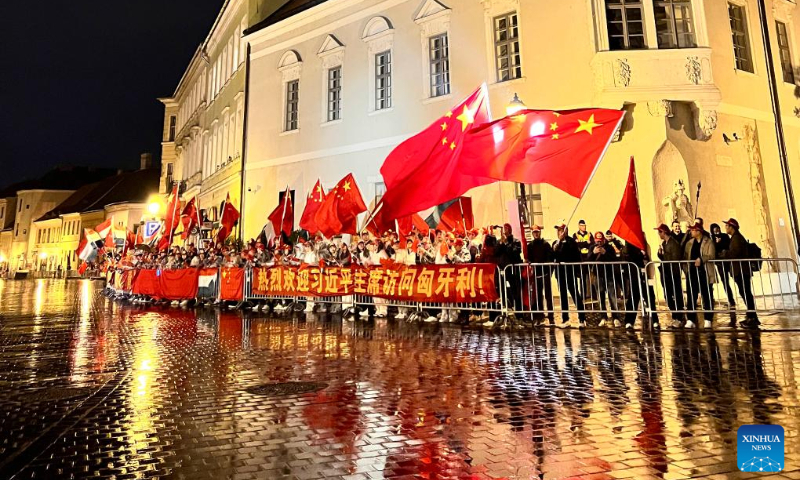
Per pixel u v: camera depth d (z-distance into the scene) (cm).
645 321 911
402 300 1063
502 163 924
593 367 586
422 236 1230
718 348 677
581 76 1423
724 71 1448
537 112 912
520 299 933
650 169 1340
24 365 661
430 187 1030
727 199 1395
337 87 2025
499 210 1503
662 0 1430
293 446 357
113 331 987
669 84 1350
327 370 605
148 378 579
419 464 321
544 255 960
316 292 1230
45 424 415
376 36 1864
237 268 1452
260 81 2248
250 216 2175
